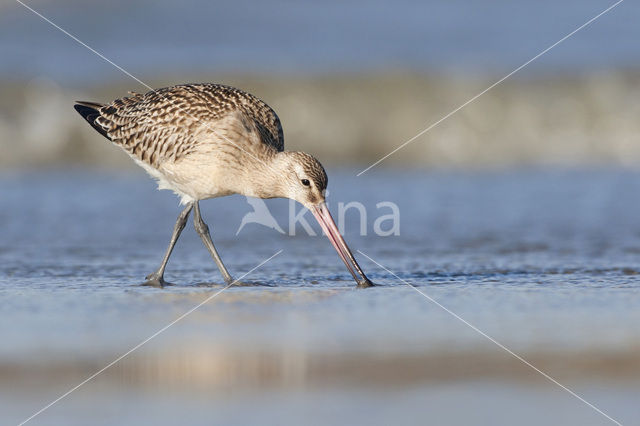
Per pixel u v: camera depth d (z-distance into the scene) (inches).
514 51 1204.5
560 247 609.6
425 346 382.6
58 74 1067.9
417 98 1035.3
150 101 542.6
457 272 544.1
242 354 370.3
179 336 397.1
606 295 479.5
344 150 1003.9
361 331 406.9
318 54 1204.5
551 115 1010.1
